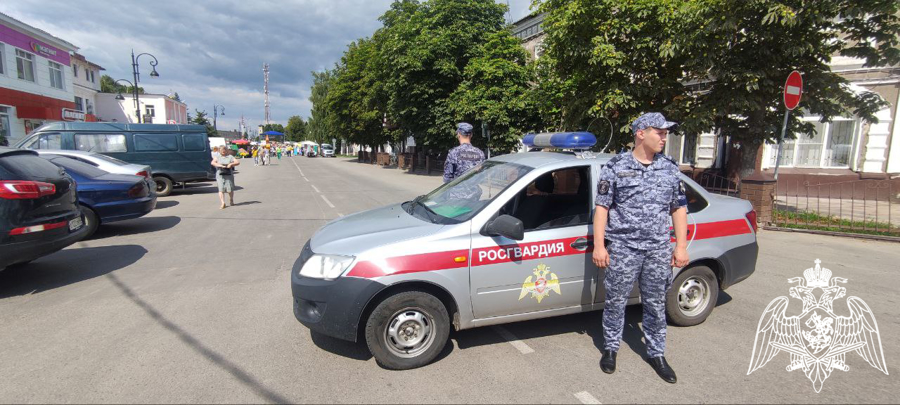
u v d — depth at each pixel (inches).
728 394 114.3
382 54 919.0
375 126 1354.6
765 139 339.0
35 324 156.3
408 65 821.2
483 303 129.5
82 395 112.5
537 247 132.1
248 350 137.6
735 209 157.9
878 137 448.1
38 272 217.6
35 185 189.0
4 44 796.6
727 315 165.0
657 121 112.3
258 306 174.1
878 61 290.4
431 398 112.4
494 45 751.1
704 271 152.8
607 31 337.4
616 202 119.0
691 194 153.3
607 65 336.5
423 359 126.6
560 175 141.8
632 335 149.3
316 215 392.2
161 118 1770.4
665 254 118.3
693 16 299.7
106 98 1535.4
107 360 130.6
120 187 300.4
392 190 612.1
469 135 224.7
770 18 267.1
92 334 148.2
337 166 1338.6
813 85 306.5
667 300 149.9
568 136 149.3
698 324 156.2
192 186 648.4
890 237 277.3
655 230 116.4
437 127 824.3
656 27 331.0
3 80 789.2
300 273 130.0
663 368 121.7
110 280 205.5
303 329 153.2
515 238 120.0
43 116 879.7
